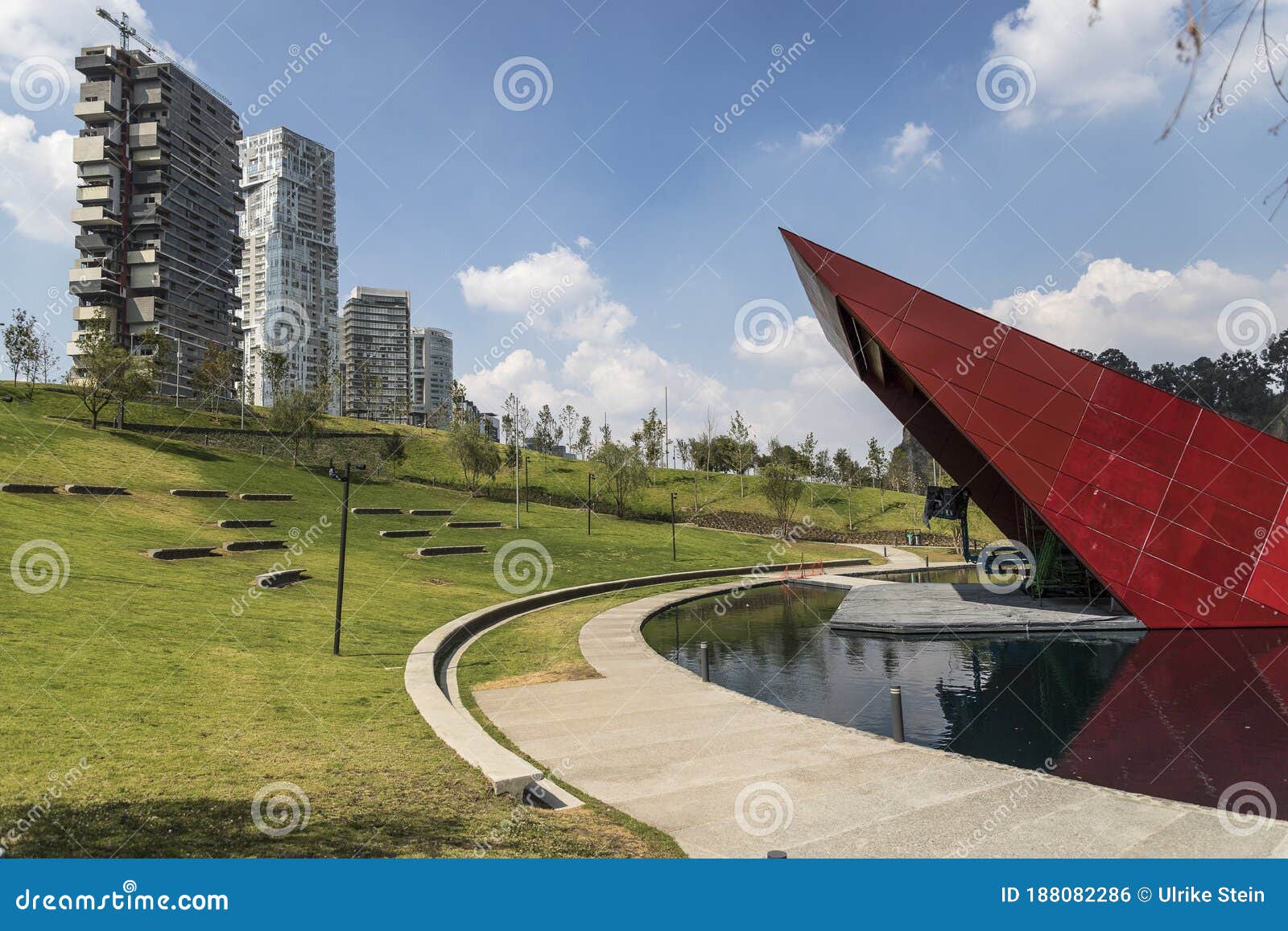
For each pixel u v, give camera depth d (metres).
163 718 10.57
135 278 98.56
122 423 58.19
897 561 55.53
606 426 96.88
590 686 15.20
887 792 8.87
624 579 37.16
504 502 65.56
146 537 31.30
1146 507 21.94
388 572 32.66
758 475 90.12
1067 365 22.03
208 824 6.99
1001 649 20.09
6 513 28.83
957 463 33.34
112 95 97.50
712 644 21.95
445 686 15.23
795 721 12.41
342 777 8.61
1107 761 10.63
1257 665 17.11
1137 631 22.25
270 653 15.77
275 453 64.62
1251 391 61.12
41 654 13.11
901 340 22.52
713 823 7.90
